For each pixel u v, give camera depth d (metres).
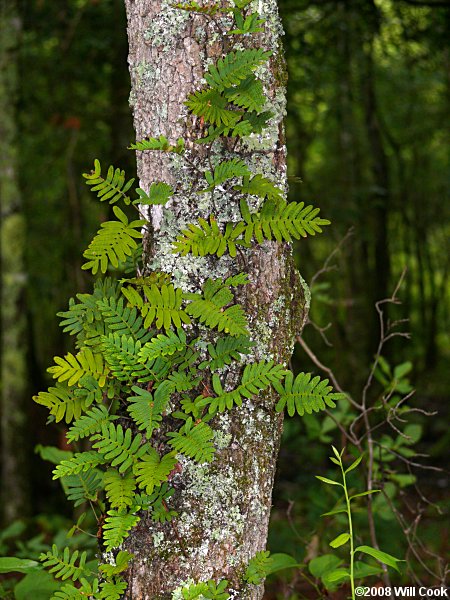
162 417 1.88
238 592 1.88
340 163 11.37
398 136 13.51
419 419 10.84
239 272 1.90
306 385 1.93
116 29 7.50
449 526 5.48
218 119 1.81
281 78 1.96
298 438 6.09
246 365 1.89
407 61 9.62
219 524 1.86
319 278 11.92
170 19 1.89
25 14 7.44
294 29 7.95
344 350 9.65
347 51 8.41
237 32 1.83
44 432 7.61
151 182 1.95
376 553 1.90
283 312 1.96
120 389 1.96
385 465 3.29
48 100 8.23
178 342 1.82
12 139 6.28
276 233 1.86
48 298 9.41
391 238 15.02
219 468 1.87
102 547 1.98
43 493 7.54
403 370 3.31
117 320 1.90
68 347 10.31
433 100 12.51
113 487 1.81
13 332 6.43
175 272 1.90
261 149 1.92
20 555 3.44
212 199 1.89
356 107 11.38
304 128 11.63
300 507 6.57
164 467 1.78
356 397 9.08
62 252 9.15
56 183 9.00
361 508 3.25
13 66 6.27
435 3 7.04
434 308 15.51
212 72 1.82
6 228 6.30
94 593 1.88
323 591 2.61
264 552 1.90
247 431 1.90
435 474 8.23
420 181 14.66
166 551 1.85
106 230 1.84
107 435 1.84
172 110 1.90
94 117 8.17
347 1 7.50
